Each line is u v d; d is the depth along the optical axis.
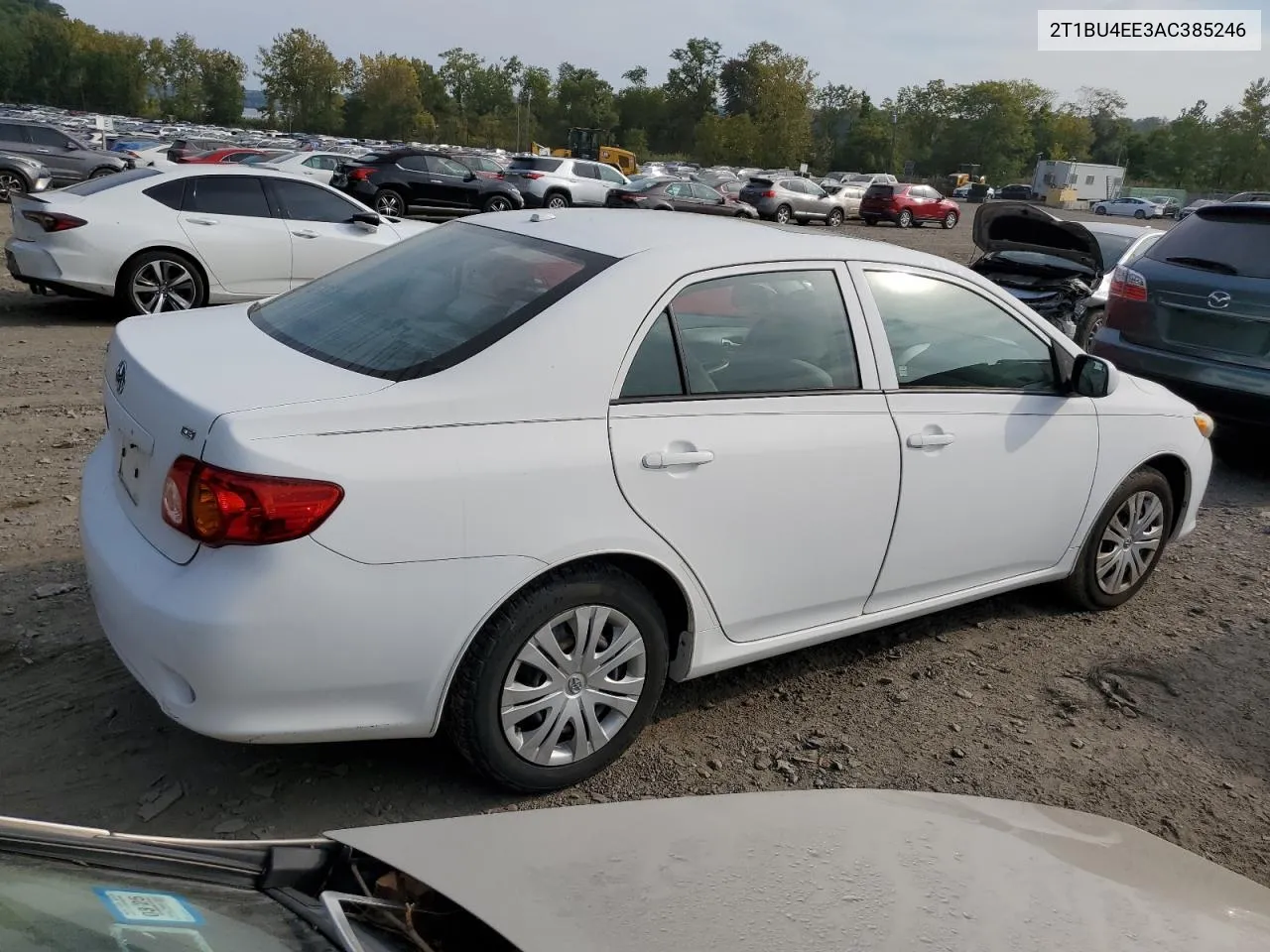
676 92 109.38
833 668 4.09
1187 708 3.98
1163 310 7.05
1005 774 3.45
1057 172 77.94
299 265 10.19
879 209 37.91
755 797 2.10
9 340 8.77
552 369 2.90
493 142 106.44
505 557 2.78
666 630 3.23
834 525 3.47
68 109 110.31
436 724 2.85
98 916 1.35
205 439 2.54
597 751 3.17
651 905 1.62
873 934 1.59
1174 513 4.94
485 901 1.60
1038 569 4.36
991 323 4.00
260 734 2.62
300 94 102.62
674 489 3.06
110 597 2.75
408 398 2.71
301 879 1.63
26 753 3.13
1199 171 93.88
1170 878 1.92
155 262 9.49
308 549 2.53
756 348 3.33
